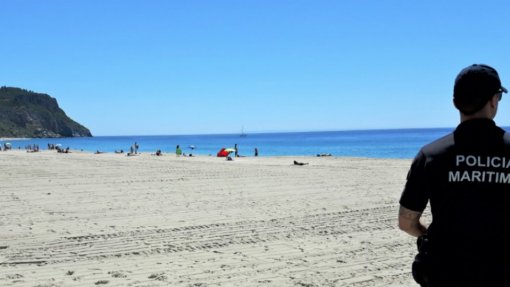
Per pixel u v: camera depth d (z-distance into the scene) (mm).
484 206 2666
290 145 115250
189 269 7277
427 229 3010
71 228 10492
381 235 9625
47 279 6844
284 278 6789
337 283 6574
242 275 6941
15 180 20203
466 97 2787
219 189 17281
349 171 25234
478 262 2664
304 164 31156
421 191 2852
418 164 2883
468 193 2703
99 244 9008
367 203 13891
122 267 7441
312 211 12523
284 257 7945
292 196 15414
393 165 29906
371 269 7242
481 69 2818
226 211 12586
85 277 6926
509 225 2650
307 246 8719
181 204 13781
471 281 2670
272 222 11031
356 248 8555
